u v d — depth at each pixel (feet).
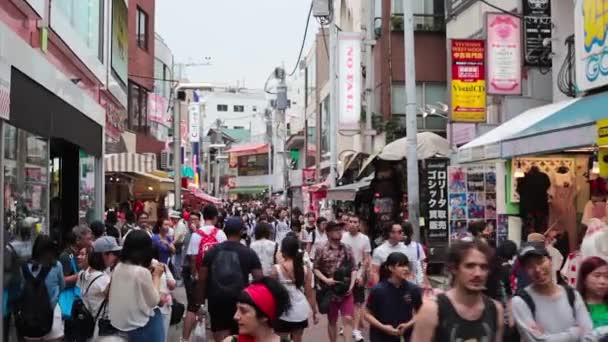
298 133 181.37
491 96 53.83
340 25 119.03
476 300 13.53
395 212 68.08
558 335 16.66
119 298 22.21
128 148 91.09
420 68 83.10
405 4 48.78
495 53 49.70
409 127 48.34
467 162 44.62
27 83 29.55
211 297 26.05
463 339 13.15
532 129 36.37
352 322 32.48
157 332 22.84
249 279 27.30
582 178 43.75
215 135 248.73
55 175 47.16
